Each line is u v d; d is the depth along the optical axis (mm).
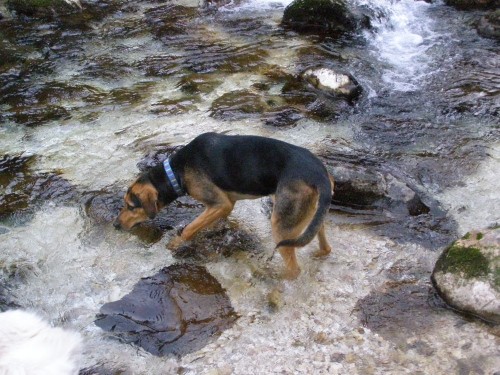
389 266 2539
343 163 3072
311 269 2539
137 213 2648
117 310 2398
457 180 3012
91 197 2971
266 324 2322
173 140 3363
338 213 2838
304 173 2379
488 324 2244
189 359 2211
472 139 3311
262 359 2188
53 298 2473
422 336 2227
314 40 4488
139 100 3787
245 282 2514
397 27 4719
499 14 4438
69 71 4137
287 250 2449
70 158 3266
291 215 2387
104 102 3773
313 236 2273
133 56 4328
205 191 2592
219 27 4785
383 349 2189
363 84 3857
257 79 3967
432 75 3969
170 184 2629
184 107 3689
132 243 2723
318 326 2299
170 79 4020
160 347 2262
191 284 2508
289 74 3998
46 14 4902
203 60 4223
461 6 5031
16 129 3531
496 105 3570
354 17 4566
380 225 2756
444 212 2811
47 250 2691
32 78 4047
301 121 3508
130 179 3088
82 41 4547
